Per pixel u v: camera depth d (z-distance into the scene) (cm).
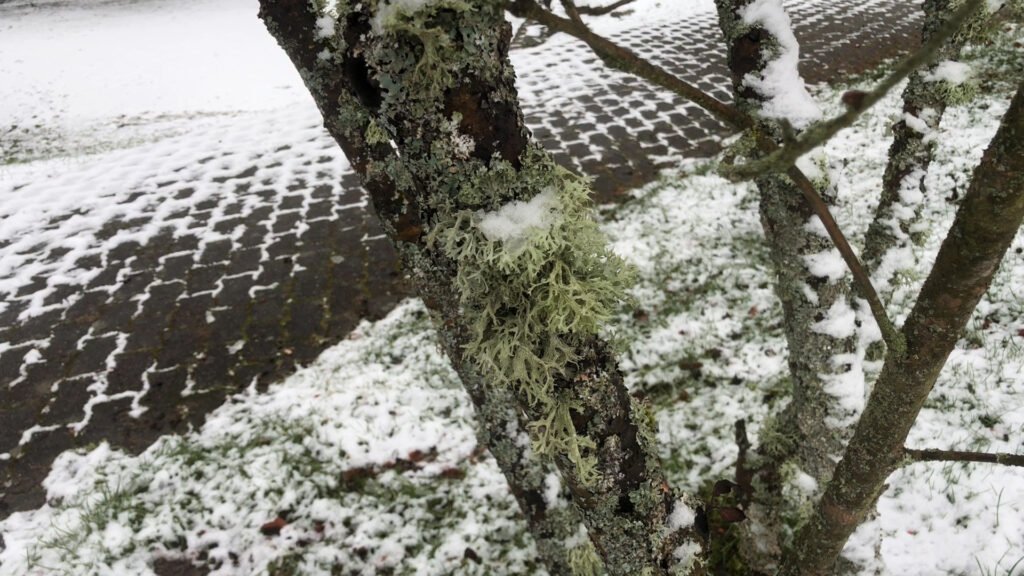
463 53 93
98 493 373
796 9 1200
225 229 623
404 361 452
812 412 217
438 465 377
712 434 376
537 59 1023
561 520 228
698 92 76
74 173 765
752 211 572
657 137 751
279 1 147
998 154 80
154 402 435
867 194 568
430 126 100
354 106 151
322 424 405
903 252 234
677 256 525
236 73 1277
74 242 618
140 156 802
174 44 1414
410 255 168
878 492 137
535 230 110
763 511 261
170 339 488
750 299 471
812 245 193
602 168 693
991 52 762
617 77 928
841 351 205
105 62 1327
